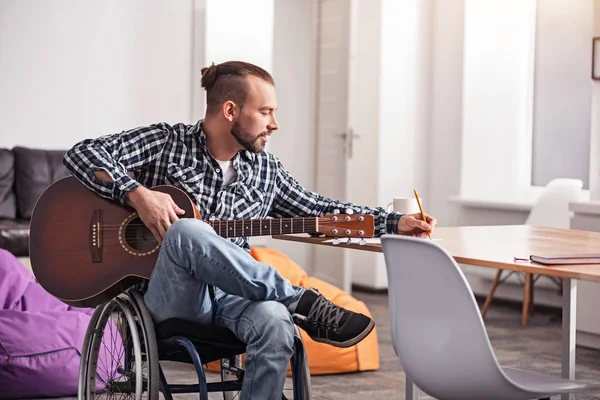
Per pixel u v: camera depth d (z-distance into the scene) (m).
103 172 2.91
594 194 5.64
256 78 2.99
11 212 6.27
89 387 2.82
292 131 7.91
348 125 7.18
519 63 7.04
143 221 2.85
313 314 2.72
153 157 3.03
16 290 4.26
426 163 7.63
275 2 7.80
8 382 3.73
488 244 2.85
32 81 6.81
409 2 7.48
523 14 7.01
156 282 2.69
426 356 2.23
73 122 6.94
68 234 2.94
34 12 6.79
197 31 7.23
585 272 2.18
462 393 2.20
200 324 2.73
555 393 2.18
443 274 2.14
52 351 3.80
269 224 2.94
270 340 2.63
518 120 7.06
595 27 6.24
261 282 2.67
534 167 7.06
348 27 7.15
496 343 5.41
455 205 7.28
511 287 6.85
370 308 6.69
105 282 2.89
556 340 5.53
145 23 7.14
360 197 7.55
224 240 2.67
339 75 7.30
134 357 2.88
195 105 7.30
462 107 7.26
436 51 7.56
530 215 6.14
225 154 3.04
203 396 2.61
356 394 4.09
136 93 7.13
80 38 6.94
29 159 6.40
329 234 2.96
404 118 7.50
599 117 5.64
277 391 2.65
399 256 2.25
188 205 2.89
